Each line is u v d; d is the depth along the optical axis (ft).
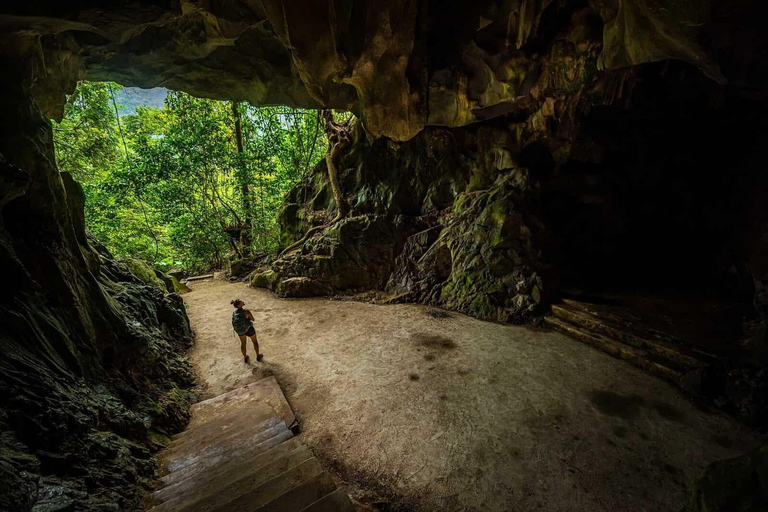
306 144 55.83
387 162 43.60
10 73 14.26
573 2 22.40
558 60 24.98
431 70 24.31
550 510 11.78
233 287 46.26
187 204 51.29
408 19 18.61
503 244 31.30
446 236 36.70
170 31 21.74
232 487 11.18
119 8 13.52
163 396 17.40
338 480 13.46
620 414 16.46
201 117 47.52
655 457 13.79
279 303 37.65
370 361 23.25
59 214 16.58
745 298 26.73
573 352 22.98
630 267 34.68
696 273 31.76
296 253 44.06
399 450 14.88
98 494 9.40
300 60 17.21
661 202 33.50
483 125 37.55
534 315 28.45
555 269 30.19
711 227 30.81
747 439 14.49
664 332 21.81
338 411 17.88
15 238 13.38
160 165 44.19
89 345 14.76
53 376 11.34
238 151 53.72
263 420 16.60
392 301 36.01
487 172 37.37
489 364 21.93
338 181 46.16
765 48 10.28
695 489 8.05
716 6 9.63
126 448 12.06
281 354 25.09
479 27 22.38
